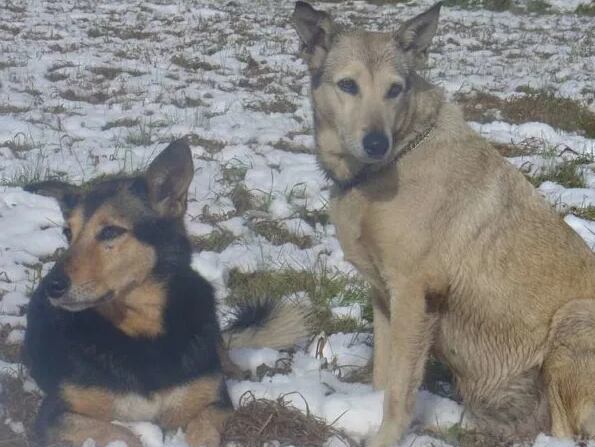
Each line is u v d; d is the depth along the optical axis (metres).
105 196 2.55
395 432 2.55
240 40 7.41
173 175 2.59
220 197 3.69
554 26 8.96
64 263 2.48
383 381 2.70
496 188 2.63
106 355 2.50
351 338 2.95
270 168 3.96
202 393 2.57
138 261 2.53
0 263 3.17
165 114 4.81
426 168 2.59
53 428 2.47
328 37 2.71
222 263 3.24
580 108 5.15
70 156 4.00
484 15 9.66
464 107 5.17
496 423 2.64
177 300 2.57
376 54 2.64
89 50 6.63
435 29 2.71
